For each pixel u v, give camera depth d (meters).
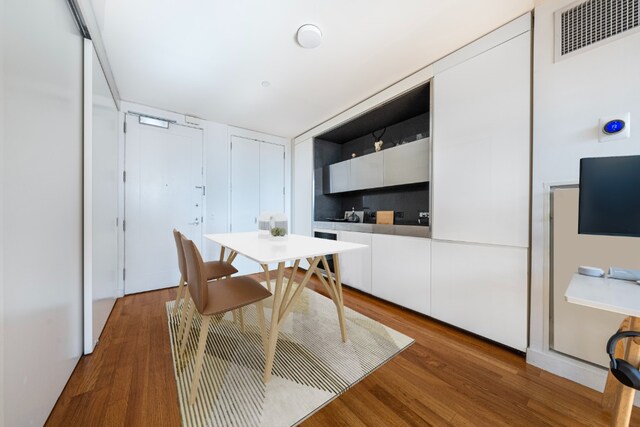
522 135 1.66
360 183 3.23
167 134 3.21
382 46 1.95
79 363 1.53
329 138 3.97
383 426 1.11
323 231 3.67
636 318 0.84
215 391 1.30
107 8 1.54
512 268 1.71
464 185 1.97
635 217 1.02
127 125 2.91
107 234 2.20
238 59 2.11
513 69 1.70
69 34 1.41
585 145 1.39
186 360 1.57
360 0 1.50
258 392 1.30
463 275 1.98
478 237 1.89
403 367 1.54
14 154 0.92
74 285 1.49
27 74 1.01
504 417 1.16
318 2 1.52
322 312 2.39
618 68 1.29
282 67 2.23
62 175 1.32
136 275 2.96
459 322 2.00
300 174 4.24
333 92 2.73
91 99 1.64
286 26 1.72
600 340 1.38
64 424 1.09
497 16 1.66
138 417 1.13
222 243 1.88
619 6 1.29
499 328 1.78
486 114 1.83
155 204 3.11
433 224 2.19
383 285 2.69
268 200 4.22
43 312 1.11
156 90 2.67
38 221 1.08
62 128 1.33
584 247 1.43
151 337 1.86
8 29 0.89
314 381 1.39
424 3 1.54
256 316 2.26
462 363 1.58
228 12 1.59
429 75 2.21
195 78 2.42
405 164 2.62
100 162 1.94
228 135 3.76
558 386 1.38
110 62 2.14
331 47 1.96
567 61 1.45
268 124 3.76
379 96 2.71
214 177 3.63
